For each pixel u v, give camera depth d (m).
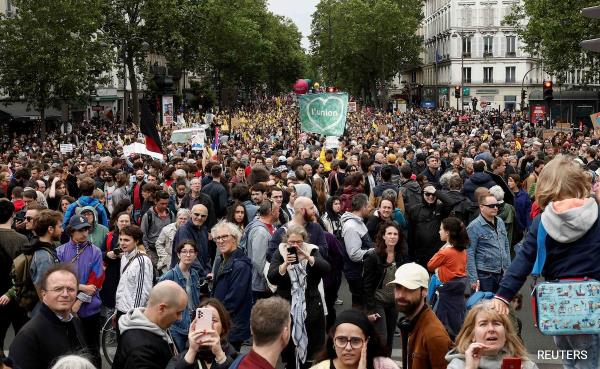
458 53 114.88
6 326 10.30
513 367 5.41
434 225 12.83
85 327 9.85
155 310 6.48
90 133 58.97
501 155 22.00
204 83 97.56
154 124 22.67
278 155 26.05
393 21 110.25
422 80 140.62
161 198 13.43
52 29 50.88
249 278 9.66
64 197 14.26
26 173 19.41
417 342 6.73
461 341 5.79
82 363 5.21
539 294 5.49
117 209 12.49
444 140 34.50
